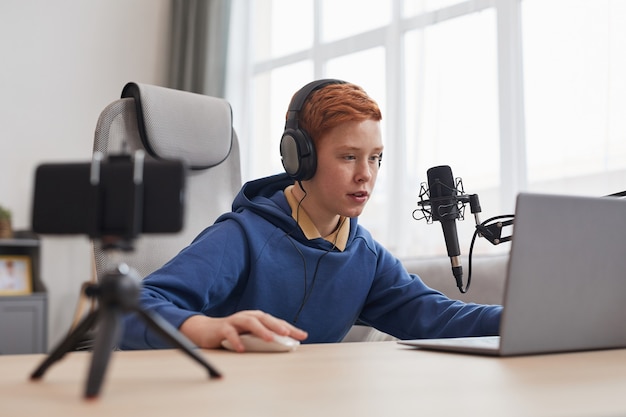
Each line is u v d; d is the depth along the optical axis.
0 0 4.21
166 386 0.61
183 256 1.29
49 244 4.19
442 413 0.49
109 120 1.74
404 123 3.33
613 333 0.92
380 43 3.56
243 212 1.46
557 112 2.78
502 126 2.93
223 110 1.96
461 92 3.10
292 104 1.40
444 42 3.17
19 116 4.22
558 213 0.84
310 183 1.43
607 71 2.63
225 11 4.23
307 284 1.43
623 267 0.91
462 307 1.36
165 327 0.63
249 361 0.80
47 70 4.30
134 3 4.55
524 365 0.76
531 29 2.88
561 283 0.86
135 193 0.60
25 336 3.79
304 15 3.97
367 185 1.37
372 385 0.62
